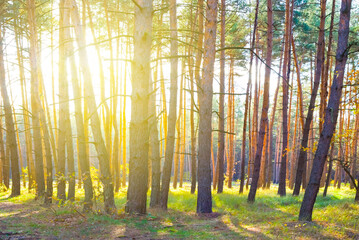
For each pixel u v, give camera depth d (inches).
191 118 864.9
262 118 590.2
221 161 836.6
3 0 713.0
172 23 530.3
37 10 832.3
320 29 668.7
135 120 368.2
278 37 1075.9
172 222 366.6
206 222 376.2
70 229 304.8
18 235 273.4
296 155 1240.2
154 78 1017.5
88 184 434.6
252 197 578.9
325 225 337.1
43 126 555.8
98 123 417.7
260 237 290.2
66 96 546.9
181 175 1283.2
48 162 543.8
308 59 1141.1
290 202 582.6
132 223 334.3
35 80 585.6
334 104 346.0
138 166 373.1
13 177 710.5
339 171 1171.9
